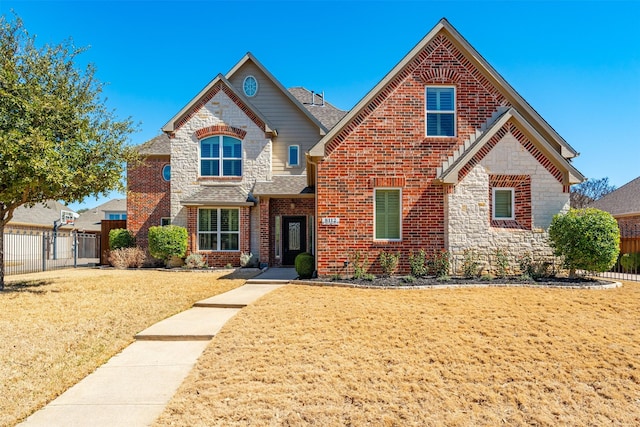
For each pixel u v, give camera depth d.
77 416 4.78
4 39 12.31
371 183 13.59
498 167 13.00
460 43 13.85
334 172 13.59
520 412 5.00
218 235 19.14
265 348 6.77
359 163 13.63
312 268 13.85
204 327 8.08
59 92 12.69
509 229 12.87
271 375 5.78
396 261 13.16
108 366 6.32
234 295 11.13
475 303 9.27
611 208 24.64
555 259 12.80
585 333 7.36
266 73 21.05
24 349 6.93
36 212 34.81
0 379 5.75
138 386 5.59
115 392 5.41
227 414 4.77
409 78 13.88
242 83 21.33
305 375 5.77
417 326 7.71
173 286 13.32
